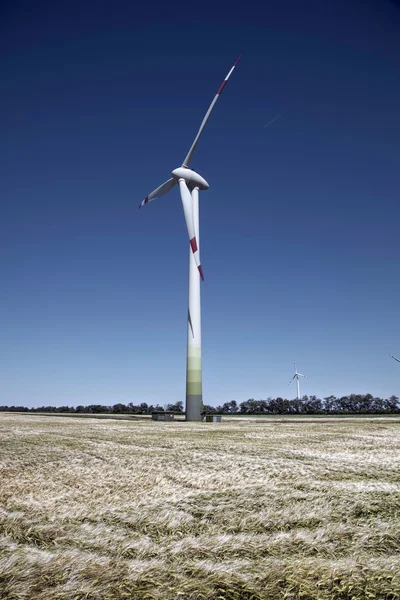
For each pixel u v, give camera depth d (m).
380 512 9.35
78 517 9.06
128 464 17.00
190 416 65.62
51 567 6.18
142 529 8.27
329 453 20.94
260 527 8.34
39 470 15.49
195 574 6.02
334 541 7.43
